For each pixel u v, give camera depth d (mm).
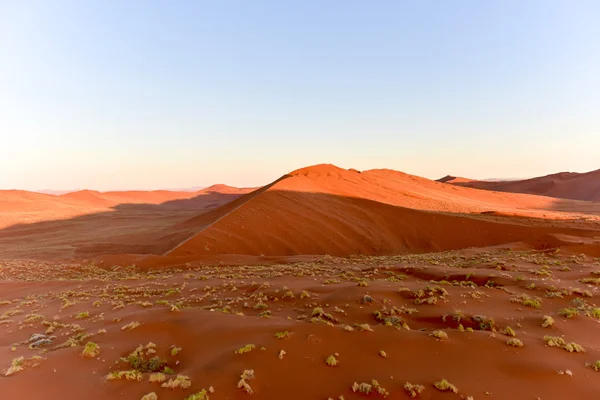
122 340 9500
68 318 13094
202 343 8852
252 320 10398
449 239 46438
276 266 26859
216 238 41406
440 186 112938
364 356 7578
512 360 7480
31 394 6648
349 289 14078
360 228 48875
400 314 11172
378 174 111000
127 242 58562
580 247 27312
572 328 9828
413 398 6102
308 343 8164
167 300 15656
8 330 12008
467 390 6316
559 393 6324
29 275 30516
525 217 61312
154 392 6375
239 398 6160
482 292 13641
